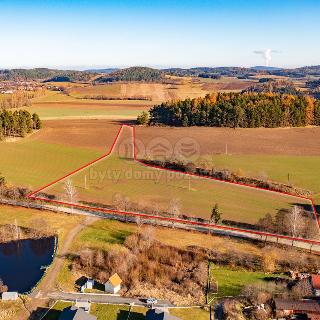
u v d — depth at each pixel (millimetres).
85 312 52969
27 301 57875
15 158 119500
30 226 79812
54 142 137875
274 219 79500
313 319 53125
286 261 67562
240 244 72938
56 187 96750
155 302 57812
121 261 67062
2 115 142500
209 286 62062
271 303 57281
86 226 79688
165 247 71812
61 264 67562
